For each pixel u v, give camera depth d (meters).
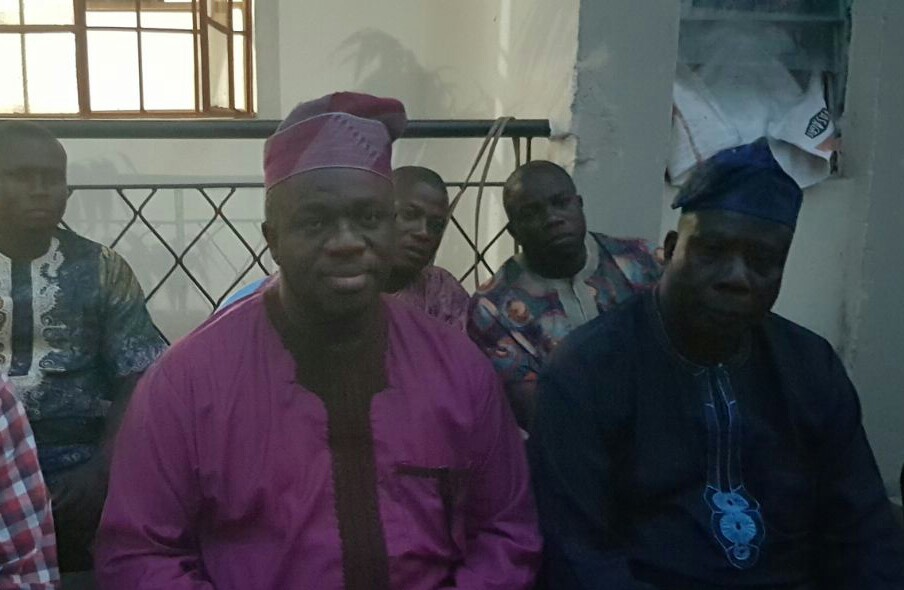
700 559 1.55
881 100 2.84
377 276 1.40
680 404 1.59
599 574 1.52
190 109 3.50
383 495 1.42
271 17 3.59
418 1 3.72
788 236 1.47
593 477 1.59
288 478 1.39
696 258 1.50
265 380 1.43
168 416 1.40
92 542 2.00
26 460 1.49
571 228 2.19
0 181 2.05
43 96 3.38
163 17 3.42
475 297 2.28
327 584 1.37
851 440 1.64
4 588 1.44
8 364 2.11
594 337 1.63
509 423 1.59
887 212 2.91
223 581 1.39
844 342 3.02
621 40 2.63
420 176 2.26
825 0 2.89
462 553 1.53
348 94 1.42
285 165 1.38
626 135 2.69
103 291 2.19
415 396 1.47
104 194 3.41
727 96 2.88
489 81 3.31
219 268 3.56
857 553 1.61
